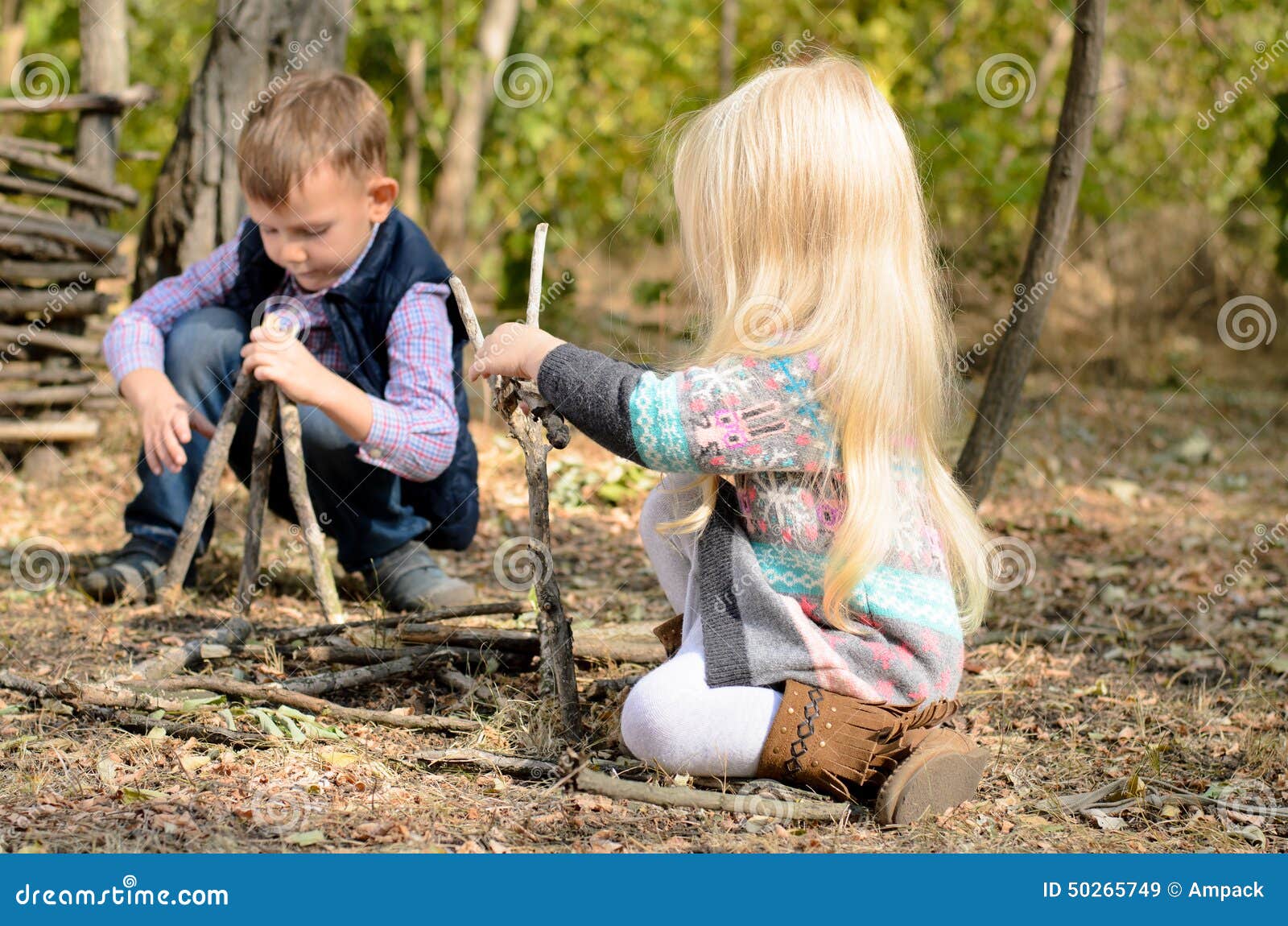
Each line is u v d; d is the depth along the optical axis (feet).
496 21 30.68
